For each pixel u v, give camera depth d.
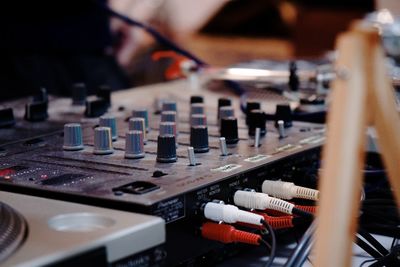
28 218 0.53
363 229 0.72
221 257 0.71
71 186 0.62
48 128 0.91
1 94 1.42
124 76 1.71
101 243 0.48
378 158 0.86
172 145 0.72
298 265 0.56
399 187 0.48
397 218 0.76
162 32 2.01
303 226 0.79
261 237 0.65
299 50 2.14
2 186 0.64
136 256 0.51
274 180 0.74
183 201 0.60
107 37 1.70
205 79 1.33
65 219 0.54
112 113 1.03
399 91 0.79
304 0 2.12
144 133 0.82
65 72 1.58
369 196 0.83
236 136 0.83
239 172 0.68
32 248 0.46
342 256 0.44
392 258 0.65
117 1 1.80
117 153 0.76
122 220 0.53
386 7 1.90
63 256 0.46
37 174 0.67
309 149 0.81
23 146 0.81
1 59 1.48
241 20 2.13
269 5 2.13
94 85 1.60
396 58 1.24
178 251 0.60
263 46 2.16
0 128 0.91
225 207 0.62
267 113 0.99
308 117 1.01
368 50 0.42
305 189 0.70
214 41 2.11
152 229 0.52
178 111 1.05
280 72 1.29
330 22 2.06
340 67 0.42
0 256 0.44
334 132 0.43
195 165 0.71
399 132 0.46
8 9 1.48
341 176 0.43
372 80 0.42
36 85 1.50
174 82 1.37
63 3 1.58
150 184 0.62
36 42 1.55
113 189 0.61
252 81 1.29
